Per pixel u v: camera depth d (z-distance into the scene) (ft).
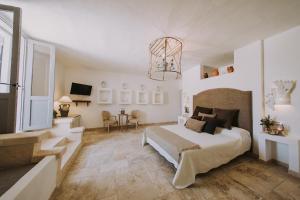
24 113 8.57
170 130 10.04
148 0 5.24
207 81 12.89
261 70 8.50
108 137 13.73
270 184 5.94
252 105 9.04
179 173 5.77
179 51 10.32
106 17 6.42
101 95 17.53
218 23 6.72
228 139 7.79
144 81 20.38
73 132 10.64
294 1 5.18
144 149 10.36
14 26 5.41
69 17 6.46
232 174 6.75
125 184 6.01
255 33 7.74
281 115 7.66
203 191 5.52
